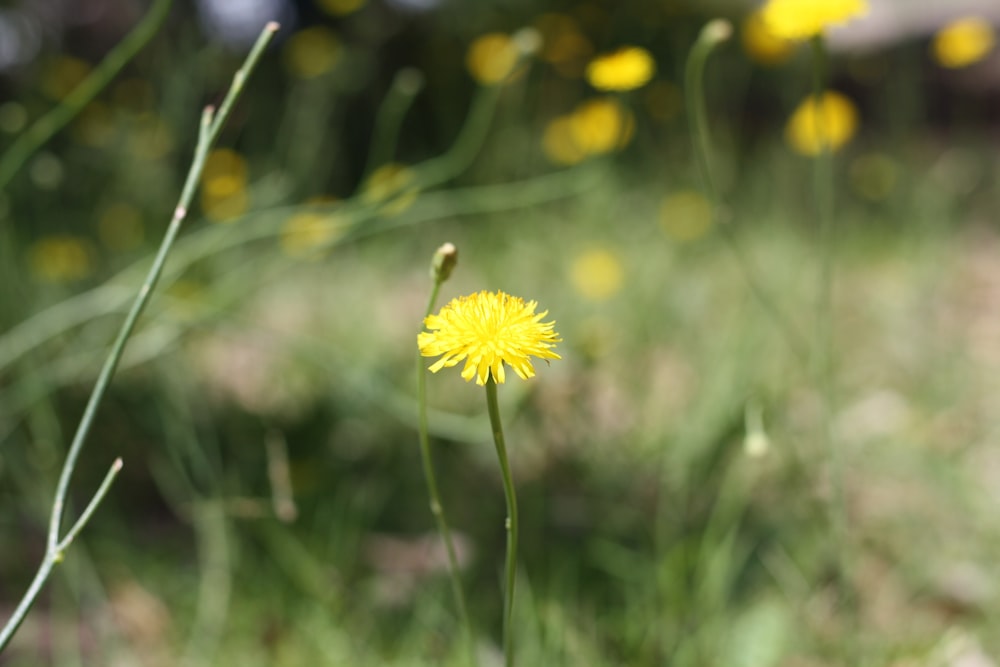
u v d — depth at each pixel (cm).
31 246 114
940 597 89
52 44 140
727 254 157
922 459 99
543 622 80
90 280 117
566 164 170
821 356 83
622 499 97
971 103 273
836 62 254
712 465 93
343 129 194
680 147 181
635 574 87
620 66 86
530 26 222
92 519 94
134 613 88
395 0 227
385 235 164
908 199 185
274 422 103
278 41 214
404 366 118
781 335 119
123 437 101
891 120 216
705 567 87
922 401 113
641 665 82
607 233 153
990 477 99
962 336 126
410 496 98
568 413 102
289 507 79
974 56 136
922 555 92
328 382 106
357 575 91
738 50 211
